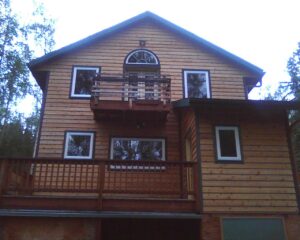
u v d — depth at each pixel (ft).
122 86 38.06
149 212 27.86
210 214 28.07
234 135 31.09
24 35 74.02
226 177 29.43
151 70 42.65
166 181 35.37
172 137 38.55
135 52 43.27
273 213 28.60
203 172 29.37
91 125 38.42
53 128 37.86
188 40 44.55
